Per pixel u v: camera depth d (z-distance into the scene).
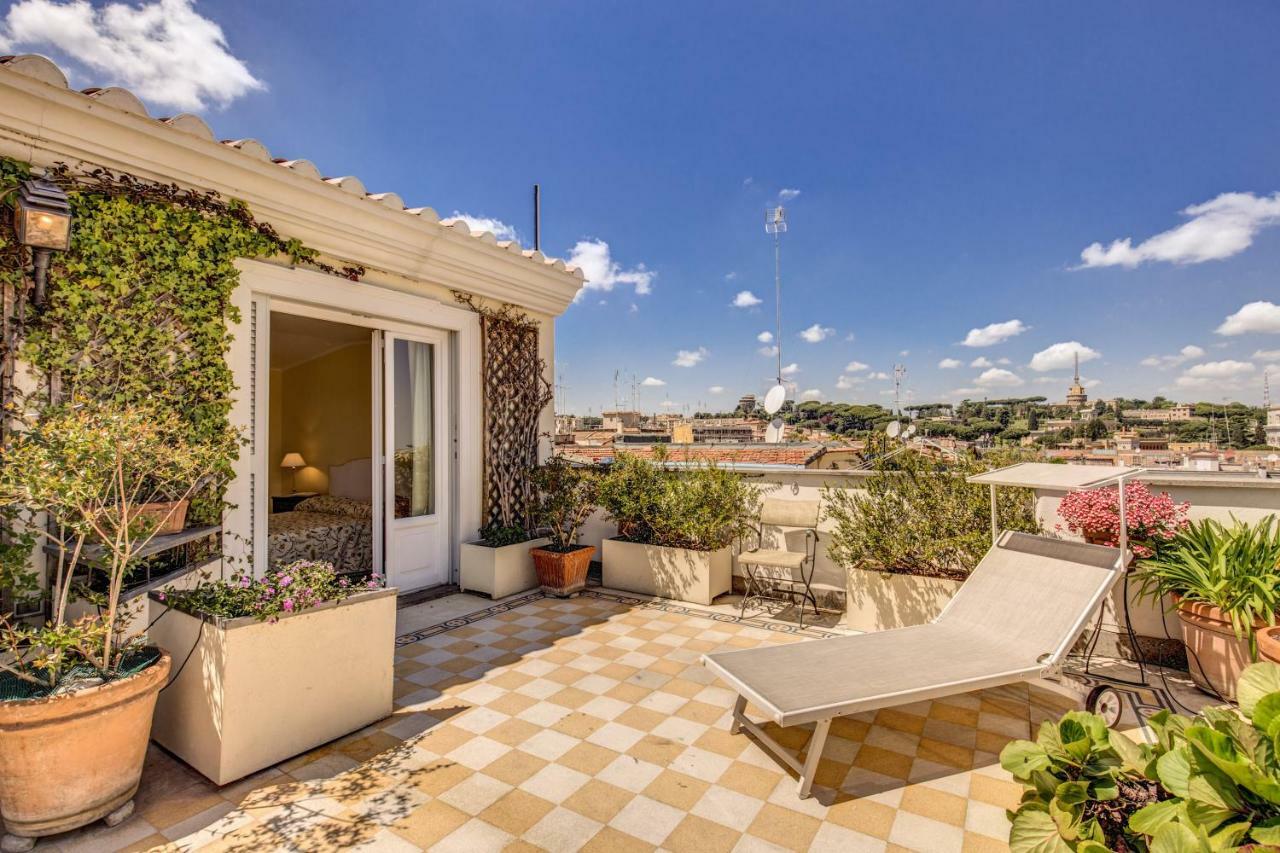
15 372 3.21
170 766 2.81
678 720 3.31
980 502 4.60
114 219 3.55
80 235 3.42
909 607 4.67
